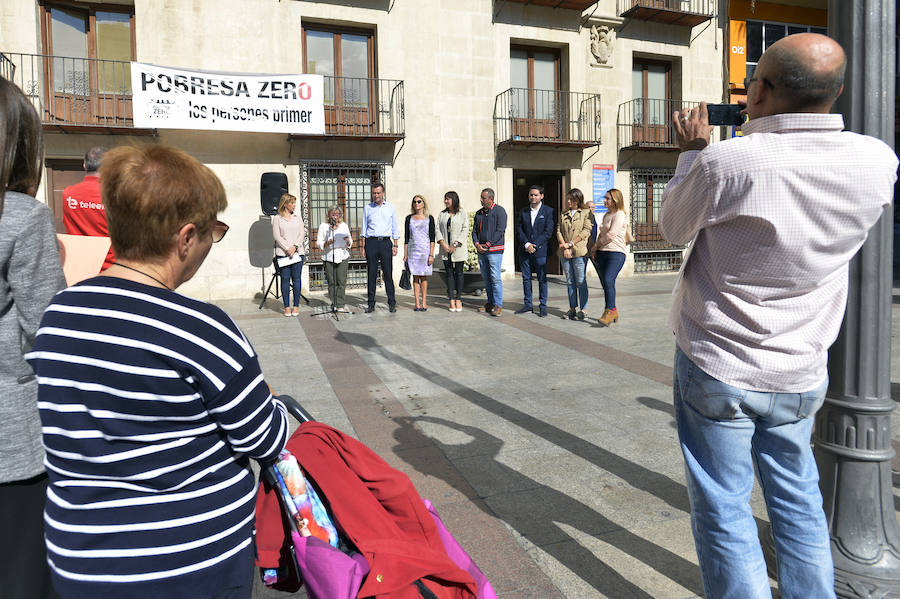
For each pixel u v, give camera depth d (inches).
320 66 489.1
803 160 60.1
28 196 60.4
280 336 307.6
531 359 250.2
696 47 601.9
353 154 491.5
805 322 65.3
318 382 217.8
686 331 70.2
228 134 457.7
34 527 61.2
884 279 87.5
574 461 143.2
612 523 114.1
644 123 591.2
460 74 520.4
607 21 563.8
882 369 88.1
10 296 58.0
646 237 604.7
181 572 46.1
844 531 89.0
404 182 508.1
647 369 230.2
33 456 59.8
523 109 553.9
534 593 92.5
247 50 456.4
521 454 147.7
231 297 464.4
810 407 67.5
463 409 184.2
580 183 570.9
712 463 69.2
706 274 68.4
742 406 66.2
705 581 70.4
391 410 183.9
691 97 604.1
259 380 48.7
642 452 148.4
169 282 50.0
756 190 60.6
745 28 612.4
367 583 52.0
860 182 60.2
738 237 63.0
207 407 46.4
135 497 45.4
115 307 44.9
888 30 85.1
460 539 108.2
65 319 45.3
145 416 44.4
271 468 56.1
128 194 46.4
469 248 486.3
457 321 344.8
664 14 564.7
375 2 487.8
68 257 87.5
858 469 88.4
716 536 68.4
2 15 399.2
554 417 175.5
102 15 434.6
